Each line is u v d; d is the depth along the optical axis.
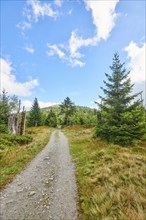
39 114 72.31
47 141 25.58
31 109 71.75
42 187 8.12
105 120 18.78
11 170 10.27
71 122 75.00
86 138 23.22
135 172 8.42
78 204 6.58
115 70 19.73
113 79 19.44
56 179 9.20
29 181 8.83
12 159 12.84
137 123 17.45
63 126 75.75
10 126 27.80
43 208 6.26
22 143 21.88
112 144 15.51
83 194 7.19
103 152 12.59
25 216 5.75
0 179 8.78
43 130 52.53
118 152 12.70
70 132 46.16
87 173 9.64
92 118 55.66
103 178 8.36
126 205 6.02
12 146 18.36
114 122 18.25
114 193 6.63
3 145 16.81
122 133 16.73
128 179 7.97
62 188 8.02
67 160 13.63
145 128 17.33
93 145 17.08
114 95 19.34
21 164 11.77
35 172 10.35
